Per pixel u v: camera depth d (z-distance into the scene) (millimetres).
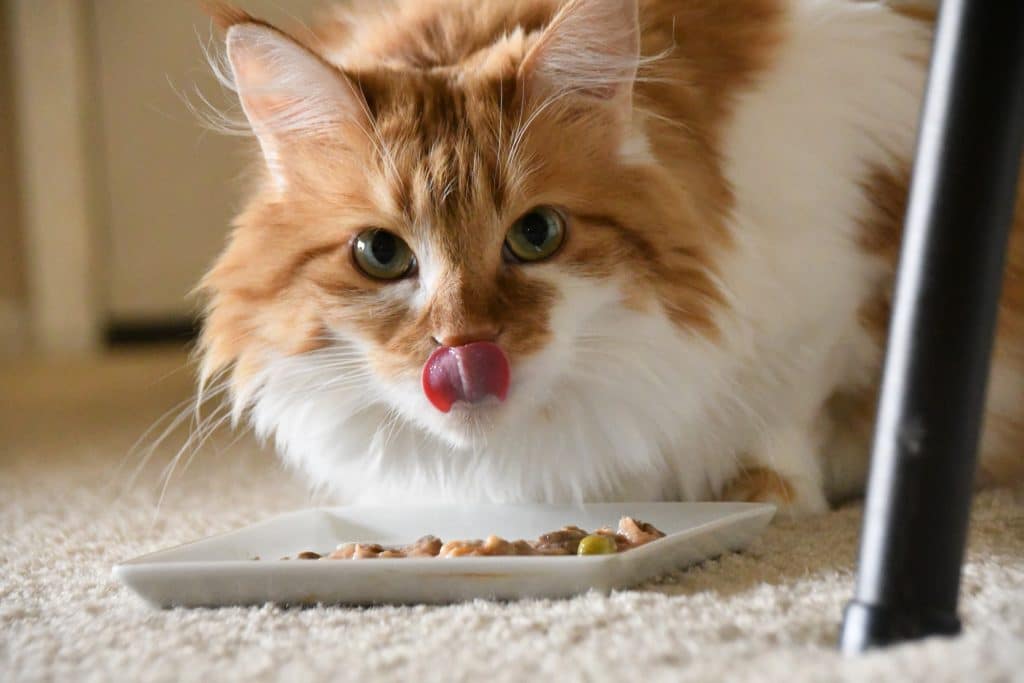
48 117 1793
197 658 522
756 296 669
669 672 480
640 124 653
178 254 1837
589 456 660
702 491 689
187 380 1475
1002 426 724
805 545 622
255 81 648
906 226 481
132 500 822
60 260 1837
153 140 1804
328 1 945
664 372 649
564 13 629
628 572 567
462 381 610
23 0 1762
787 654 483
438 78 651
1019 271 719
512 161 623
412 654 513
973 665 451
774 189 680
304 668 506
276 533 649
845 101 708
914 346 474
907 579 476
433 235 622
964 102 471
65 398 1405
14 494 858
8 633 566
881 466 480
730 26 702
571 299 627
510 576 564
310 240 643
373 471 681
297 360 653
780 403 690
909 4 775
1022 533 620
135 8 1763
